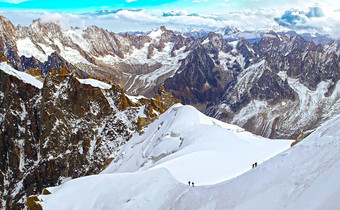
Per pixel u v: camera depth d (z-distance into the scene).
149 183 54.38
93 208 56.25
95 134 178.88
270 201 32.59
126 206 52.19
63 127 182.38
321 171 30.23
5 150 185.50
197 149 95.50
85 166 170.38
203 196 43.78
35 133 188.25
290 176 33.62
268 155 82.19
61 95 188.12
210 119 142.00
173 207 46.22
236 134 114.50
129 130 177.88
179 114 144.38
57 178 173.25
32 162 184.00
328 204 25.28
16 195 174.00
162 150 125.69
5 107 193.38
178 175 62.19
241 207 35.53
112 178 60.94
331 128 36.19
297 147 38.06
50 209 58.44
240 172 63.75
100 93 187.62
